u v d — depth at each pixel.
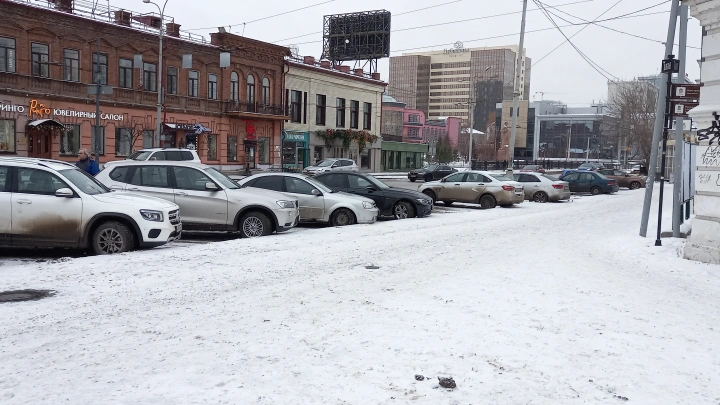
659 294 7.86
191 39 41.97
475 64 166.12
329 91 54.12
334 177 18.05
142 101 38.03
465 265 9.59
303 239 12.02
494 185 23.25
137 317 6.22
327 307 6.68
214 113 43.38
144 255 9.70
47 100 32.72
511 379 4.61
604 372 4.83
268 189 14.82
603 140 121.94
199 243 12.16
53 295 7.10
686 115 12.28
